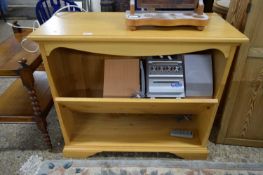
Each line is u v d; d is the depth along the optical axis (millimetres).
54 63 1102
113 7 3000
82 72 1354
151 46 960
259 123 1314
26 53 1201
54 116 1671
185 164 1297
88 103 1156
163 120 1508
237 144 1419
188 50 970
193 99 1112
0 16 3996
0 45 1311
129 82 1148
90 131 1414
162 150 1312
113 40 917
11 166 1278
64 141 1393
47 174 1234
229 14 1234
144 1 1015
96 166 1284
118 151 1324
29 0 4801
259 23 1032
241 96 1238
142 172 1251
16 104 1302
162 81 1131
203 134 1295
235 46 954
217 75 1113
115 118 1519
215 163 1302
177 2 1013
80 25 1045
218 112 1500
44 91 1394
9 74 1051
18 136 1484
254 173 1249
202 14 1005
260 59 1113
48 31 958
